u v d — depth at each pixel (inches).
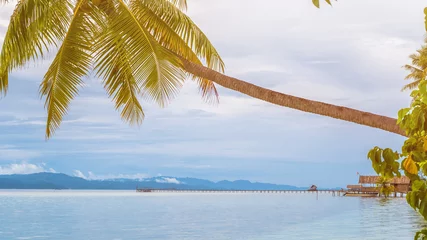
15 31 345.4
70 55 360.2
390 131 174.6
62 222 984.3
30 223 965.8
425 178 113.0
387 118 175.8
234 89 239.6
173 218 1085.1
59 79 373.1
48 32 351.3
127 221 1007.6
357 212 1179.9
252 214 1208.8
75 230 836.6
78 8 350.6
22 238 735.7
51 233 796.0
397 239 637.9
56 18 350.0
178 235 751.1
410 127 115.3
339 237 672.4
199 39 415.8
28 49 351.9
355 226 820.0
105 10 334.0
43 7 343.6
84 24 349.7
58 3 346.0
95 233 789.9
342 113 186.1
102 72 337.1
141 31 326.6
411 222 874.8
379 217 1002.1
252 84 228.7
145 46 323.0
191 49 420.5
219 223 950.4
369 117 179.6
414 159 112.5
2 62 356.8
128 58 335.0
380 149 120.0
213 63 427.5
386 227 791.7
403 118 117.3
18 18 343.0
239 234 751.7
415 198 108.2
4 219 1058.1
